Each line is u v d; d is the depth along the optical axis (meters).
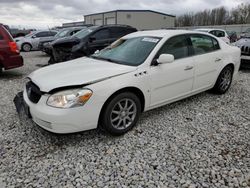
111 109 3.12
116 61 3.69
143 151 2.96
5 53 6.54
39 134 3.36
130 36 4.35
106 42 7.69
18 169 2.62
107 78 3.08
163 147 3.05
